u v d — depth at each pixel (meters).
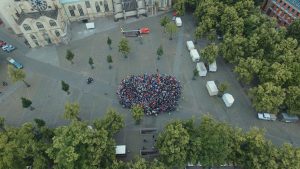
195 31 125.00
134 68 120.56
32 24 117.44
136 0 134.00
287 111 100.25
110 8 138.38
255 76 115.50
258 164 80.50
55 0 123.75
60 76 118.56
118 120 91.50
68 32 134.00
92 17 140.88
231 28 119.31
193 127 88.75
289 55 103.94
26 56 126.69
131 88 109.06
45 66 122.50
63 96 111.44
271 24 117.69
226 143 80.25
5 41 132.88
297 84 99.81
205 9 125.38
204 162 81.06
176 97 107.38
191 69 119.94
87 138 79.00
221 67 120.69
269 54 110.31
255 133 85.56
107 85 114.75
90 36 134.38
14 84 116.31
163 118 103.81
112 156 84.00
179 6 132.62
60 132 83.81
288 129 101.44
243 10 124.38
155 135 99.38
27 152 82.31
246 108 107.00
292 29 117.50
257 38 110.12
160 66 121.06
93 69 120.75
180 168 82.88
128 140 98.56
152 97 106.00
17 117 105.50
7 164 79.94
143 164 78.62
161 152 81.94
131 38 133.00
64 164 75.56
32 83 116.44
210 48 112.44
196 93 111.25
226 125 88.31
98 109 106.81
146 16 142.12
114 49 128.62
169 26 124.38
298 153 79.94
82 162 77.31
